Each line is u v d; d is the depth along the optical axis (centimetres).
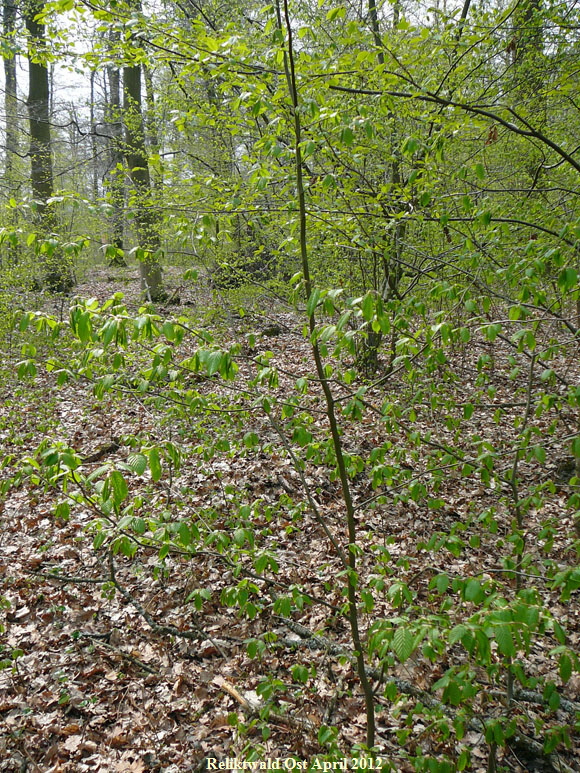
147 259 265
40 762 312
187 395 265
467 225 399
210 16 764
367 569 445
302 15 558
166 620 419
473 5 555
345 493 252
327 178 292
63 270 1128
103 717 342
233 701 353
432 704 325
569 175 466
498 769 293
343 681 357
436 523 517
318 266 707
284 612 227
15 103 1376
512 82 547
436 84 459
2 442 683
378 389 676
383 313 191
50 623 418
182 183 436
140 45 338
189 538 220
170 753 319
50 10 279
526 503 267
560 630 157
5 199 984
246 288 675
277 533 505
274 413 574
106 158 1434
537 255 263
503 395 694
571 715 326
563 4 486
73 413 768
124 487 181
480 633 147
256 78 283
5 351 757
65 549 500
